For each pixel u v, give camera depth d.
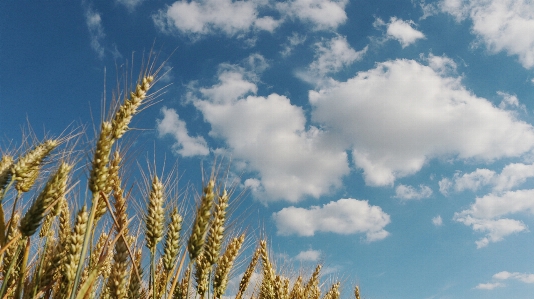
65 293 0.53
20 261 0.57
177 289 0.65
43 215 0.52
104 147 0.50
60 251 0.56
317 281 0.99
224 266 0.68
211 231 0.61
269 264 0.86
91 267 0.56
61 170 0.55
